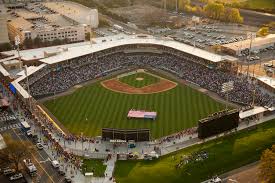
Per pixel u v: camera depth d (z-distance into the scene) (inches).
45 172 7465.6
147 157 7829.7
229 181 7283.5
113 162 7770.7
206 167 7593.5
